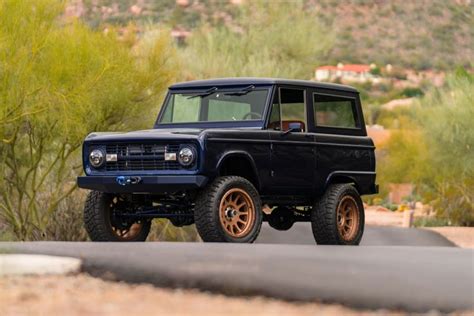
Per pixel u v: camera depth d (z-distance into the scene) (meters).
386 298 13.43
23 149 47.94
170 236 52.84
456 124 69.44
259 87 24.03
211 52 70.12
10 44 41.41
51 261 16.20
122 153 22.97
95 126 45.62
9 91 41.41
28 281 15.32
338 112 25.47
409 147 101.19
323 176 24.62
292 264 15.46
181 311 12.94
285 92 24.25
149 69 46.97
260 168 23.08
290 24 78.12
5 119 41.91
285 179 23.64
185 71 64.81
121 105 45.97
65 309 13.03
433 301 13.32
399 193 128.88
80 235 49.53
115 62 44.66
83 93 43.06
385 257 16.61
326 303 13.55
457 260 16.20
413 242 59.16
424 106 75.50
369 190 26.03
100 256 16.72
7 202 46.59
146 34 53.41
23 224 46.78
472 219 79.19
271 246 18.97
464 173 71.75
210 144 22.06
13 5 41.38
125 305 13.39
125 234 25.06
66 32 44.06
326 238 24.75
